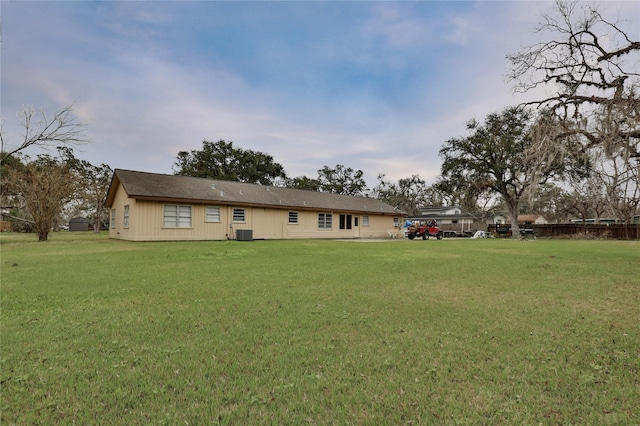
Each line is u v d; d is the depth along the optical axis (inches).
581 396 83.4
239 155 1696.6
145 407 77.6
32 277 250.4
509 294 203.8
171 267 308.0
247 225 827.4
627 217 1279.5
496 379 92.1
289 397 82.4
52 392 83.7
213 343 118.4
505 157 1186.6
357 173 2107.5
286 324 140.6
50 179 706.8
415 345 117.7
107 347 114.2
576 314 159.9
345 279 251.4
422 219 1920.5
